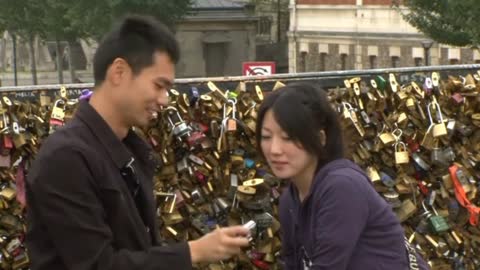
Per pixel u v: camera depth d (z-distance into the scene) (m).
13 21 53.44
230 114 5.97
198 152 5.96
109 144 3.46
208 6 54.25
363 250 3.61
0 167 5.52
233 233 3.51
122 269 3.36
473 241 6.61
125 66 3.45
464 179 6.51
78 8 46.16
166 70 3.49
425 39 39.62
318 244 3.59
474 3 27.55
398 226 3.69
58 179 3.31
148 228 3.66
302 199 3.78
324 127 3.74
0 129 5.46
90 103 3.50
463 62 40.62
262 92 6.11
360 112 6.33
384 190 6.36
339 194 3.58
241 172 6.04
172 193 5.89
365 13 46.69
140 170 3.64
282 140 3.71
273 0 61.22
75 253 3.31
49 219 3.32
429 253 6.53
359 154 6.32
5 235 5.55
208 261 3.50
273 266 6.12
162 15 44.41
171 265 3.43
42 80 65.88
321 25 50.12
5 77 67.31
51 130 5.51
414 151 6.47
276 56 59.97
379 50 45.88
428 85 6.52
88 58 64.88
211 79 6.02
